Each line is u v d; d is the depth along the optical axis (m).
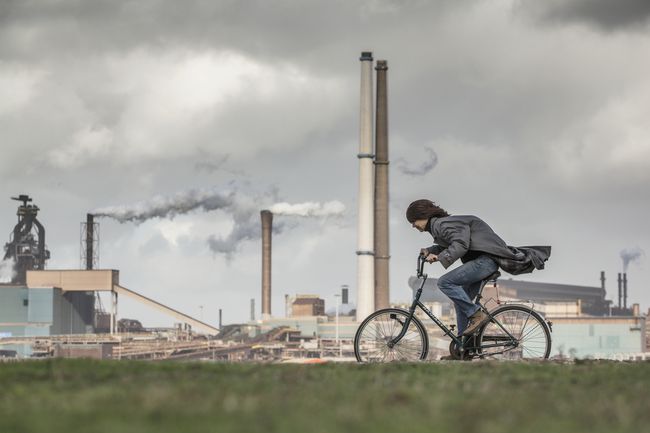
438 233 32.28
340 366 25.20
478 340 31.98
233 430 12.77
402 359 32.22
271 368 23.77
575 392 18.61
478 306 32.06
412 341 32.25
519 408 15.91
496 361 28.86
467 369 24.72
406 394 17.42
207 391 17.44
